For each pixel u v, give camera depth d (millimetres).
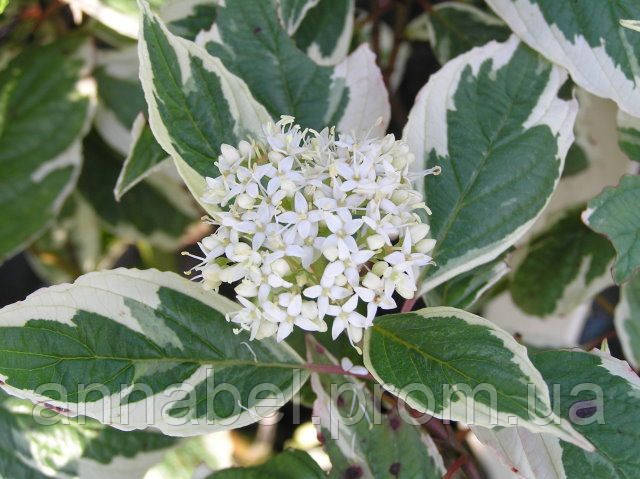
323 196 128
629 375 144
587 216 151
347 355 176
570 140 154
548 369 147
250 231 127
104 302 140
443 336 132
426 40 266
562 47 156
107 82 234
